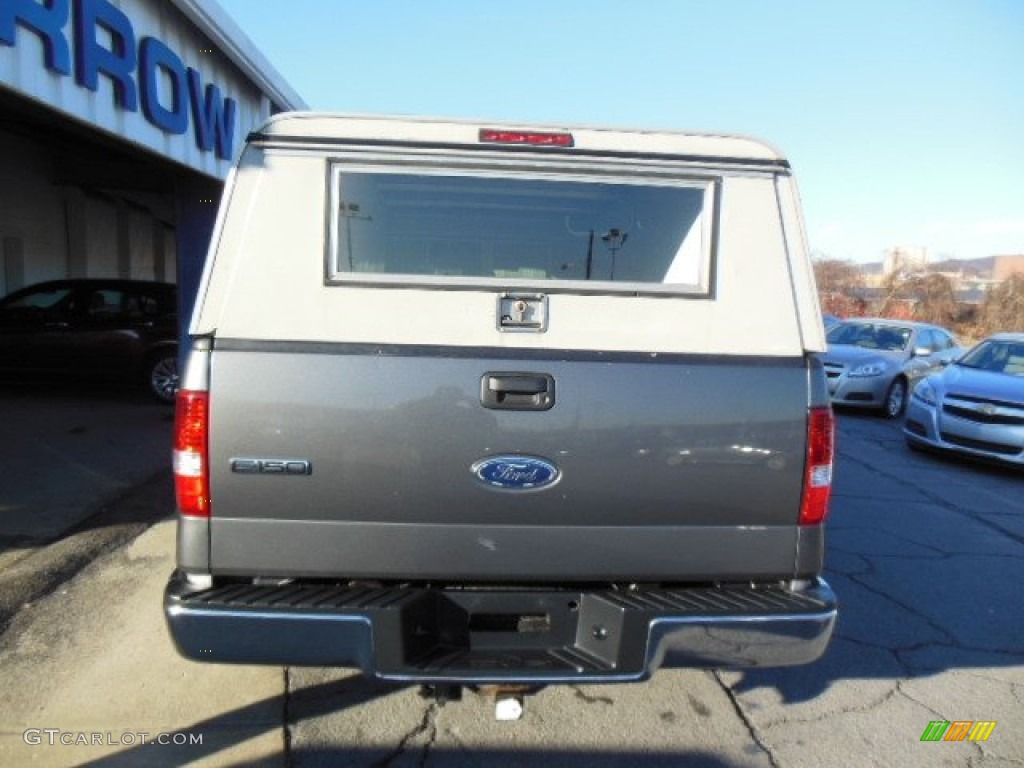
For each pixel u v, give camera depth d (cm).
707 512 273
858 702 356
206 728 316
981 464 906
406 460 261
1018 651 415
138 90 780
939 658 404
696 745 318
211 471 257
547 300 272
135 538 518
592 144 286
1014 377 880
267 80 1163
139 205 1802
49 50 615
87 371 981
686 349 277
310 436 258
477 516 265
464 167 281
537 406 263
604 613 268
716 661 269
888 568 535
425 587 273
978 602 480
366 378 259
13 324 978
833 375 1239
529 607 273
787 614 268
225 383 256
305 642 254
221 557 261
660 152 285
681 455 270
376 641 254
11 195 1277
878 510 683
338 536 263
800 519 278
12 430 809
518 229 293
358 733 317
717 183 287
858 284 4150
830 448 278
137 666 360
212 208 1007
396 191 286
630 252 294
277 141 273
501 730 323
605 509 269
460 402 262
